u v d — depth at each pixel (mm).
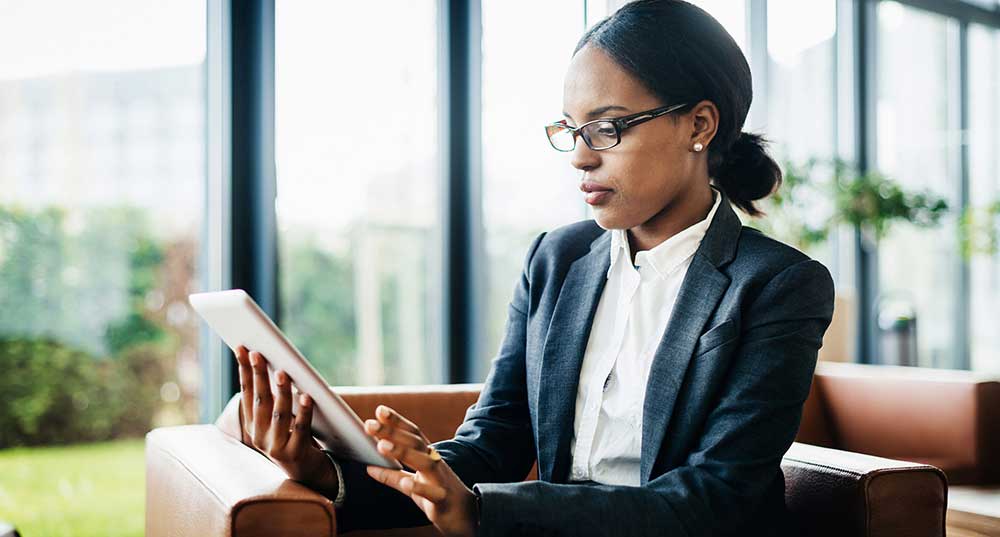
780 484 1177
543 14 3273
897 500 1225
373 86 2945
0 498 2422
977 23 5395
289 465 1112
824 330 1172
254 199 2555
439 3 3084
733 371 1128
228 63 2506
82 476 2531
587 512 1021
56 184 2475
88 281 2529
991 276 5480
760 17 4016
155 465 1438
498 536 998
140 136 2549
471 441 1292
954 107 5297
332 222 2871
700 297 1170
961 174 5320
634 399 1195
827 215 4008
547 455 1232
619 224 1179
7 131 2406
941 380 2277
